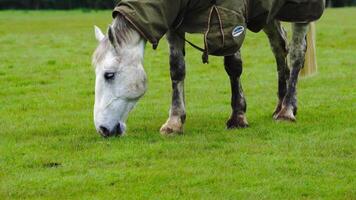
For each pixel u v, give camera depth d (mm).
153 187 9891
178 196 9469
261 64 26062
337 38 36000
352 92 19141
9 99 18969
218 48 12320
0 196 9633
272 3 12984
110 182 10172
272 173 10492
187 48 31438
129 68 11930
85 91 20188
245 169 10727
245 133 13328
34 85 21672
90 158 11500
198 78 22734
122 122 12406
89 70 24859
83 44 34812
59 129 14250
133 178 10336
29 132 14016
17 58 28500
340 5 89312
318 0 13852
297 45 14578
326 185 9875
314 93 19031
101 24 54312
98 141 12594
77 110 17078
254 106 17000
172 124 13227
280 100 15344
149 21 11828
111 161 11320
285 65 15320
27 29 49312
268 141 12602
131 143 12320
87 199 9430
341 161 11102
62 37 39719
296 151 11805
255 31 13586
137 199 9391
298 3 13578
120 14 11969
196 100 18297
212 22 12219
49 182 10234
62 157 11695
